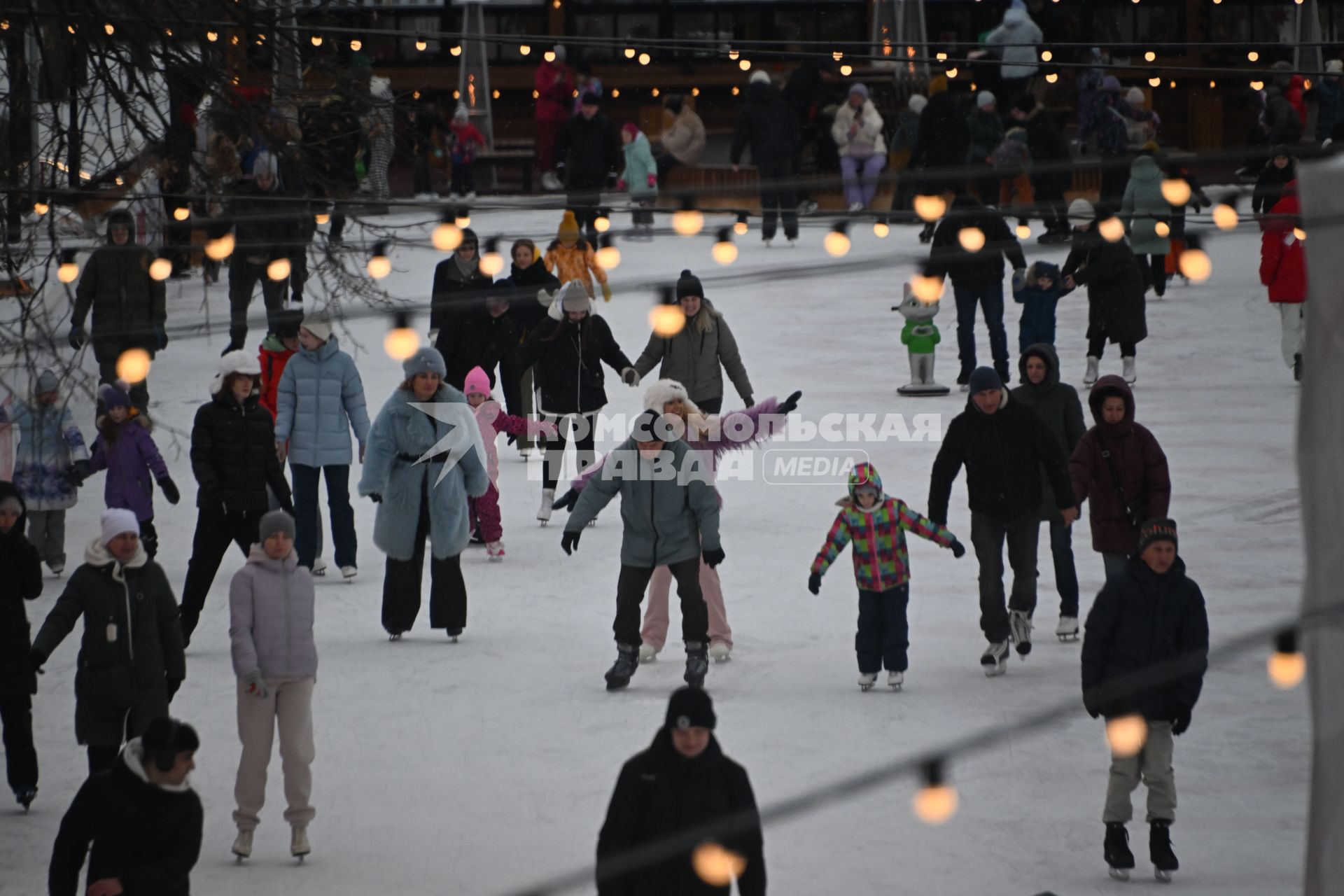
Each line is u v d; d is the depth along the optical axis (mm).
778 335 81125
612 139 112375
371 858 29172
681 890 21984
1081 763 32969
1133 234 84062
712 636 39594
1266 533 48531
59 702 38250
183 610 41250
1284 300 68000
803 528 51250
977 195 100250
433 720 35781
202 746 34812
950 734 34250
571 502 51531
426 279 92812
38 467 46625
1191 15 134375
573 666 39344
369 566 48812
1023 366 41406
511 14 140750
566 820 30469
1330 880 17094
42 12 38969
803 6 137125
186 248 34062
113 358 55906
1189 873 27906
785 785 31547
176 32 41281
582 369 51938
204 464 41000
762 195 104875
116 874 24047
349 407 46969
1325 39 134375
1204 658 14281
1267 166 83375
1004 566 46375
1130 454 38375
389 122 45875
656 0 139375
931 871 28062
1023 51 118562
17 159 39688
